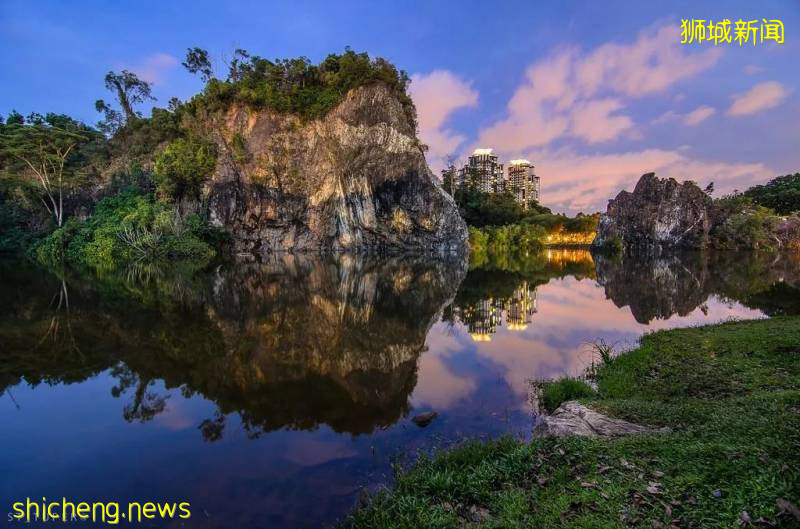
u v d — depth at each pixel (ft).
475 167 417.90
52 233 180.55
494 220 361.51
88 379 35.53
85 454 23.40
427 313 67.72
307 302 74.84
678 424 22.59
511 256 244.83
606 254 268.21
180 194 211.82
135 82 279.69
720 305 74.02
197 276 113.09
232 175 222.07
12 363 39.45
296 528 16.94
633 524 13.23
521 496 16.24
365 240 250.16
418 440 24.81
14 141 200.54
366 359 42.45
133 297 76.02
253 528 16.97
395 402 31.09
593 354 44.45
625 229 338.75
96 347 44.57
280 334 51.57
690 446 17.29
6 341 46.65
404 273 134.51
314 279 111.96
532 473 17.94
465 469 19.45
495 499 16.63
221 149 224.12
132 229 166.40
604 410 25.36
